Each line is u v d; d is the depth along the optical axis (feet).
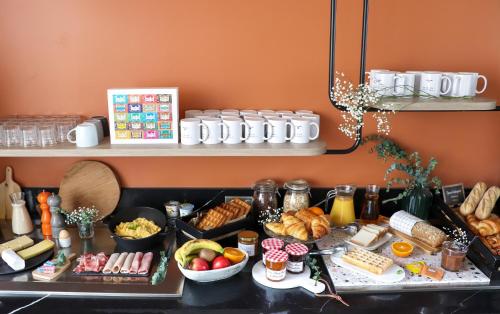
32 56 6.31
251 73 6.43
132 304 4.82
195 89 6.48
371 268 5.25
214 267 5.17
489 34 6.35
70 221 6.45
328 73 6.44
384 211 6.88
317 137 6.19
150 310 4.72
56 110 6.50
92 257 5.49
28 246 5.91
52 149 5.70
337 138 6.69
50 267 5.29
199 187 6.84
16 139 5.88
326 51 6.37
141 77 6.41
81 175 6.70
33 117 6.40
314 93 6.52
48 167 6.73
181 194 6.81
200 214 6.32
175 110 5.82
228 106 6.55
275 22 6.27
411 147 6.77
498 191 6.08
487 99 5.67
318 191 6.86
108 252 5.87
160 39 6.29
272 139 5.98
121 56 6.33
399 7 6.24
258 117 6.11
